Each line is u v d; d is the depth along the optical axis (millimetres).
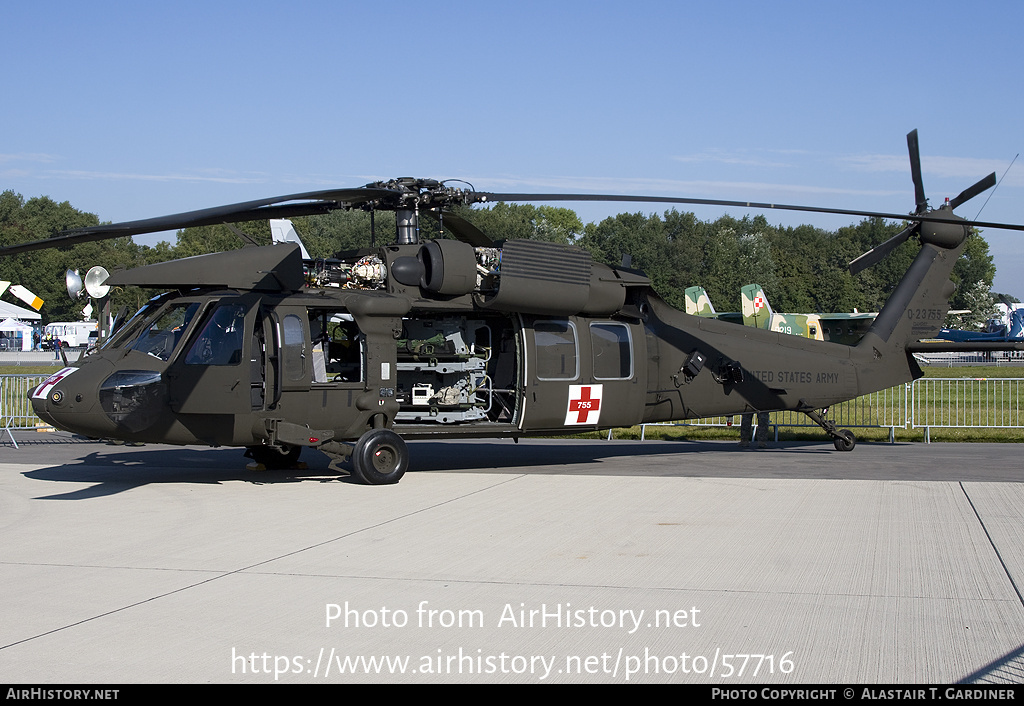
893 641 4895
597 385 11961
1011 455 13969
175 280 9734
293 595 5746
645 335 12570
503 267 10906
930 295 14594
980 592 5844
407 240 11430
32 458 13344
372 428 10672
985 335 69562
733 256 88875
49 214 97688
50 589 5879
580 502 9180
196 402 9648
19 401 19484
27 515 8531
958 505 9000
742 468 12188
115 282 9648
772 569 6422
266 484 10477
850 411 21844
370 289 10961
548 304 11305
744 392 13336
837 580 6137
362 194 9883
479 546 7137
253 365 10008
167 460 13039
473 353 11703
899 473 11617
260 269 10180
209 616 5309
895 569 6430
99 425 9578
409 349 11281
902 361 14570
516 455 14047
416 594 5770
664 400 12812
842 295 89562
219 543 7262
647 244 88875
